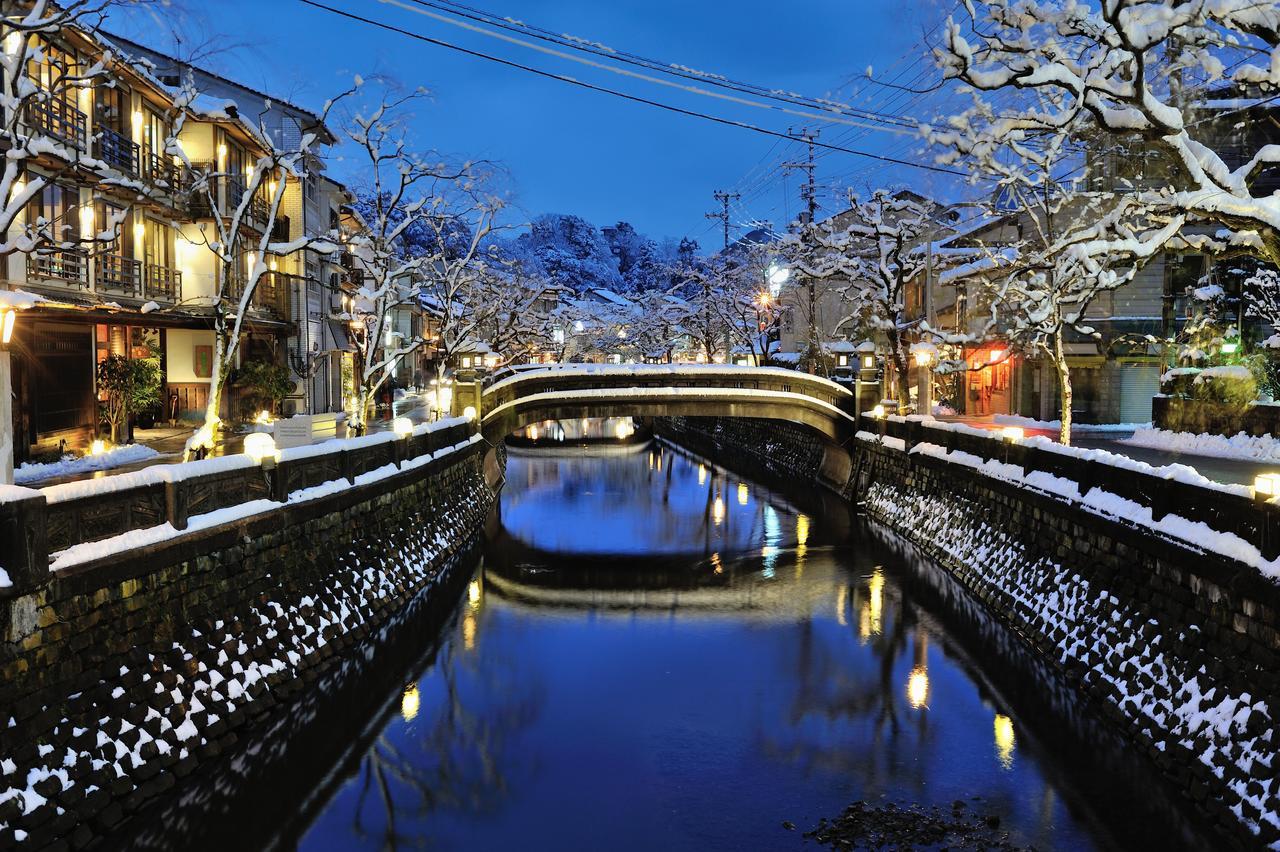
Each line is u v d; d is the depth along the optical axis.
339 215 45.53
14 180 12.32
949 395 48.28
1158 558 12.23
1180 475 11.84
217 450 16.58
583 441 65.56
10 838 7.67
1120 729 11.89
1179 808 10.09
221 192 28.92
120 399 24.59
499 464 39.19
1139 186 23.30
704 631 18.31
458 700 14.35
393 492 19.95
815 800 10.74
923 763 11.73
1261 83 11.15
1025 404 41.44
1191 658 10.96
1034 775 11.30
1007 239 41.31
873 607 19.78
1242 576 9.83
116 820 8.93
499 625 18.89
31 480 18.02
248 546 12.95
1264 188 29.53
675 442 64.75
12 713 8.09
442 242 35.91
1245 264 31.44
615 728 13.19
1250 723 9.45
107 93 23.81
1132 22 10.24
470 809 10.64
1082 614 14.26
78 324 22.53
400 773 11.70
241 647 12.10
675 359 85.81
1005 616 17.38
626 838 9.97
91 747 8.99
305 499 14.95
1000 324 37.00
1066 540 15.71
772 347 72.56
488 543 27.67
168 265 28.00
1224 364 29.53
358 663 15.26
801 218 48.59
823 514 32.19
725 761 11.91
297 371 35.38
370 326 34.28
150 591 10.48
